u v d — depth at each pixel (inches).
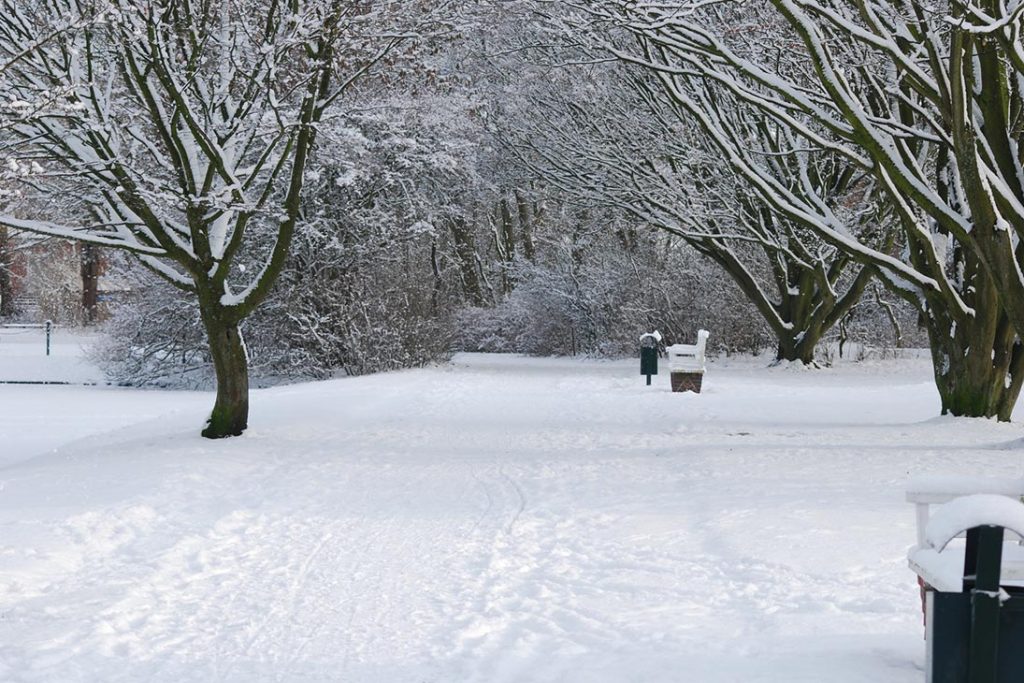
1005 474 486.0
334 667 234.7
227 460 546.9
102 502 421.7
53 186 681.6
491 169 1563.7
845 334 1584.6
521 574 320.5
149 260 661.3
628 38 1109.1
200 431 677.3
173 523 397.4
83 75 636.7
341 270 1336.1
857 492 440.1
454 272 2390.5
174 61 629.6
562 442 655.1
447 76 864.3
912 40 631.2
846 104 641.6
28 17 592.7
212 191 643.5
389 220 1295.5
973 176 575.5
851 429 712.4
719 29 837.2
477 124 1366.9
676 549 344.5
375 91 1096.2
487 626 265.3
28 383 1450.5
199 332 1379.2
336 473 520.7
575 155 1336.1
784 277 1412.4
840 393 1014.4
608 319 1809.8
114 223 646.5
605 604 283.6
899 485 458.6
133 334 1417.3
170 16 621.6
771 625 257.4
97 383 1455.5
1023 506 167.3
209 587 311.0
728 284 1659.7
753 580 302.8
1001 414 749.3
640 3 679.1
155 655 246.2
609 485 476.1
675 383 1032.8
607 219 1594.5
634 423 772.0
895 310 1732.3
